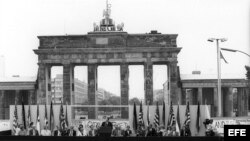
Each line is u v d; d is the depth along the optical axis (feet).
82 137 85.87
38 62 478.59
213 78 517.55
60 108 178.40
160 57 471.21
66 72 475.72
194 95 570.87
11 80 519.60
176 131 163.63
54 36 476.95
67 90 474.90
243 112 517.96
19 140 85.87
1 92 519.19
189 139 89.20
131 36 471.21
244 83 510.99
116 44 470.80
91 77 476.13
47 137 85.87
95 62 475.31
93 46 473.26
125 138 87.15
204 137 89.15
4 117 520.83
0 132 158.61
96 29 477.36
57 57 478.59
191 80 518.37
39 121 175.11
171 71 469.16
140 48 467.52
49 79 500.33
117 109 522.06
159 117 174.50
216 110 521.24
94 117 471.21
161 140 89.15
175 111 171.42
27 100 555.28
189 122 164.45
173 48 465.06
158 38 469.57
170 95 468.75
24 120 172.86
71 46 474.90
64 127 177.06
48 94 494.59
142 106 174.19
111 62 475.31
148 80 470.39
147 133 151.74
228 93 526.16
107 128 94.53
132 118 177.68
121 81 474.08
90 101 473.67
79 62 477.36
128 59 473.26
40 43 477.77
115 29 481.87
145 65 471.62
